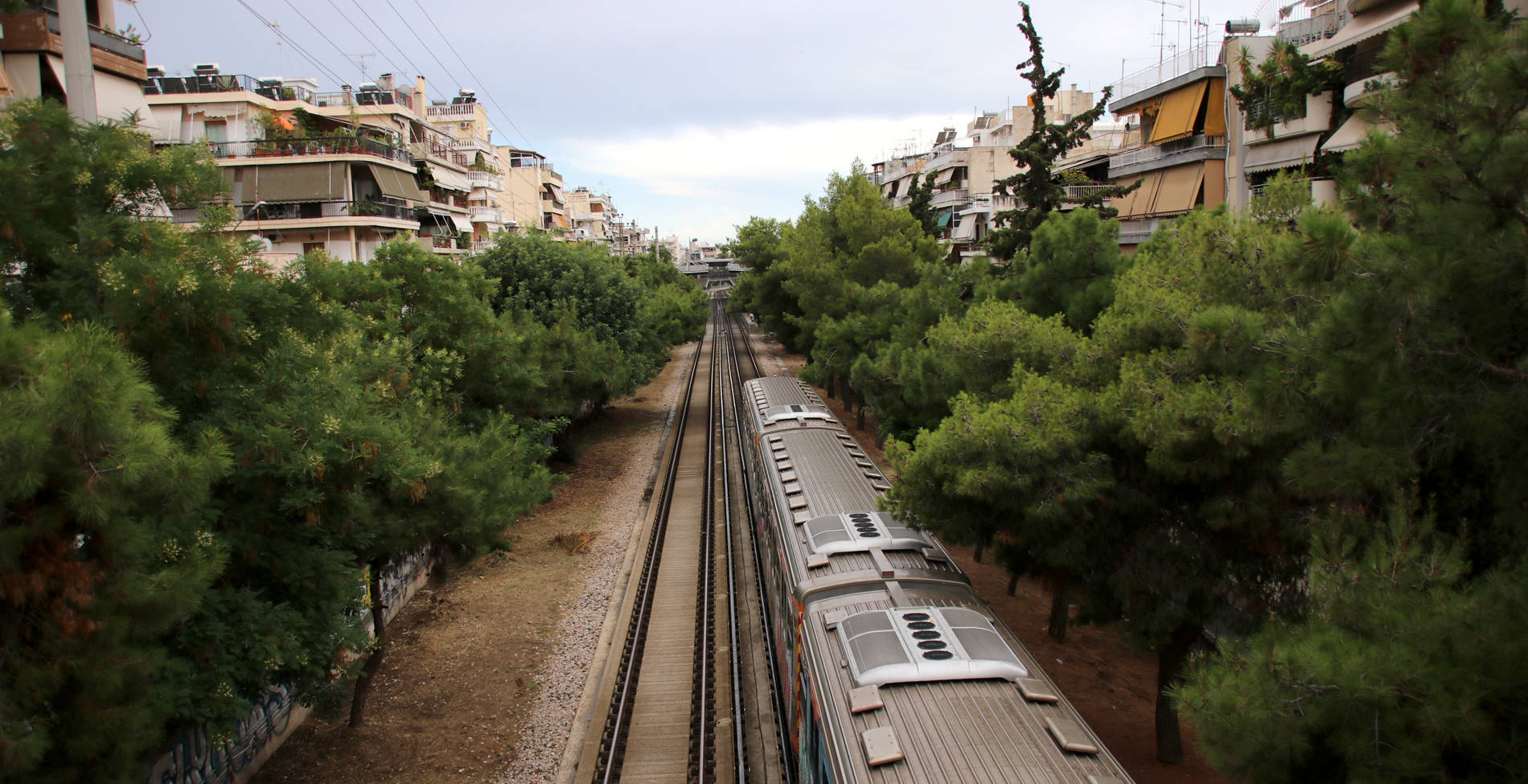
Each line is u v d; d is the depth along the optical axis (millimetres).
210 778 10141
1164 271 10922
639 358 34344
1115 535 9977
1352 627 5445
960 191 48594
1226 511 8953
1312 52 20797
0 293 7469
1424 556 5570
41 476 5047
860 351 28312
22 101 8102
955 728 7180
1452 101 5883
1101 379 10656
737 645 15602
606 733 12711
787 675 11836
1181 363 9062
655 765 11992
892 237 31500
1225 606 10367
